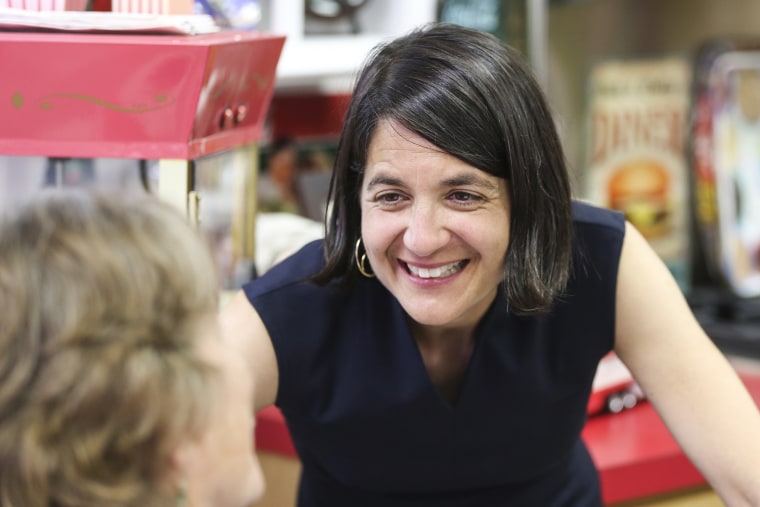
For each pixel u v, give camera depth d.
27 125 1.63
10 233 0.94
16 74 1.61
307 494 1.89
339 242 1.61
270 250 2.67
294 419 1.76
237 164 2.34
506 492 1.82
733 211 3.89
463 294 1.51
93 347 0.89
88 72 1.60
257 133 1.98
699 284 4.13
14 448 0.88
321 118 3.20
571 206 1.58
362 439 1.73
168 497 0.93
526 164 1.46
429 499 1.81
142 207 0.98
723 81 3.85
